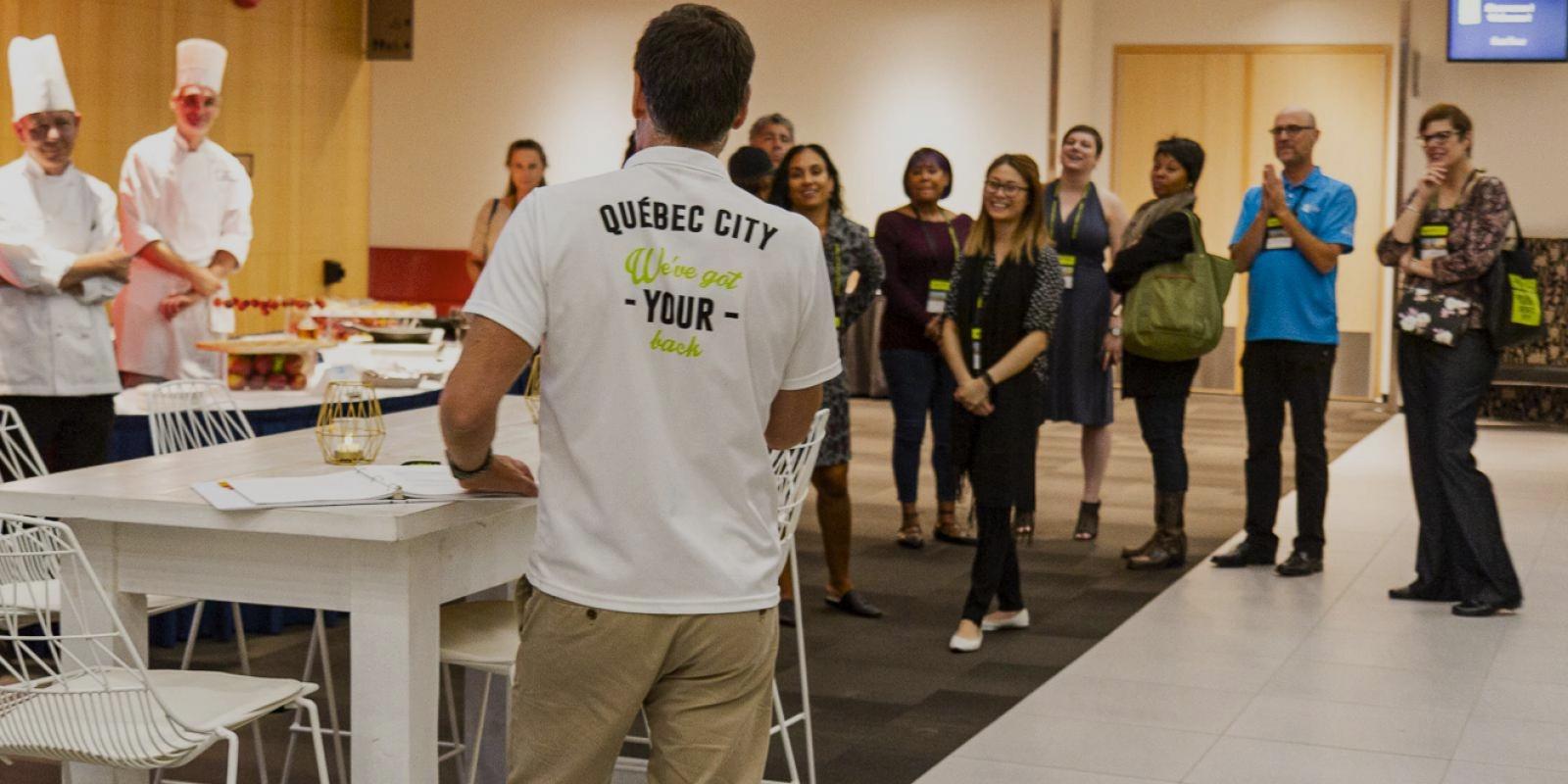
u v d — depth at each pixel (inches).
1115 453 405.4
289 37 497.7
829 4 517.3
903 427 279.7
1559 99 481.4
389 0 531.5
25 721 113.3
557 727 86.1
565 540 84.9
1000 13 503.2
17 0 388.8
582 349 84.1
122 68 424.8
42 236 216.8
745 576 86.2
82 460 215.2
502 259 84.2
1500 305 221.9
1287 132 247.9
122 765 109.7
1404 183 492.1
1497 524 229.9
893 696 190.5
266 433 212.1
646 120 88.2
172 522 111.1
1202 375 541.0
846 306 228.7
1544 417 468.8
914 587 250.7
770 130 251.8
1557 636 217.5
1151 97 536.4
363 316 270.7
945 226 275.3
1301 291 251.4
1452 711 183.2
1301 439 256.4
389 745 111.3
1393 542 285.1
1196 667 202.4
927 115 512.1
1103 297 286.2
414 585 110.8
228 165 285.0
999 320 204.8
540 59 549.0
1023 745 171.0
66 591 119.1
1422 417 233.9
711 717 86.4
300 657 204.1
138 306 276.1
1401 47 484.7
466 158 556.7
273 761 167.2
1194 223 255.1
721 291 85.0
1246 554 264.1
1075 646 214.5
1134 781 159.3
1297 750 169.3
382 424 145.6
